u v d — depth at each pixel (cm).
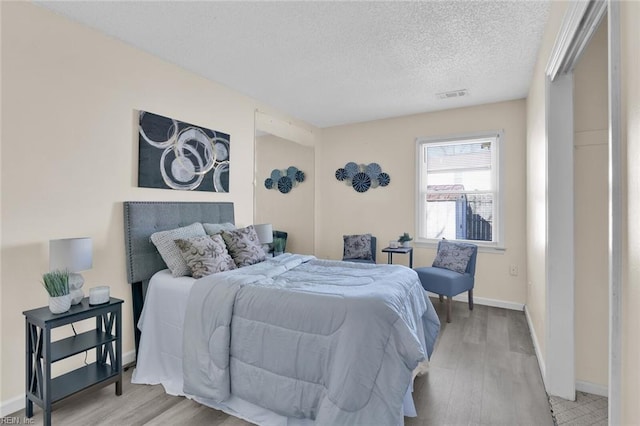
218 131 340
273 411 179
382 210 478
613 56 104
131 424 182
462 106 419
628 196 99
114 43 251
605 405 200
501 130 398
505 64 296
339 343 162
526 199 377
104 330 234
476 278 415
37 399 183
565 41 174
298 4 212
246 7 215
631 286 97
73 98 226
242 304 193
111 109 249
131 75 262
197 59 289
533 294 308
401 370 160
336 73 319
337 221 515
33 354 188
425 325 247
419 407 200
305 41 259
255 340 185
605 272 207
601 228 207
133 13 221
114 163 250
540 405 201
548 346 213
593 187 209
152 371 231
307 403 169
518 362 258
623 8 101
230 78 331
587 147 209
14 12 199
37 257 208
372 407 153
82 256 200
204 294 207
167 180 287
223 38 254
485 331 322
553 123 212
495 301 402
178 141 297
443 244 401
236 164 364
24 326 202
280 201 442
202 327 201
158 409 197
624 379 102
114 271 249
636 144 93
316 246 520
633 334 96
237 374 189
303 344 172
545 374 221
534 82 301
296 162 474
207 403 201
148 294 242
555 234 212
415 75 322
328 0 208
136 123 266
